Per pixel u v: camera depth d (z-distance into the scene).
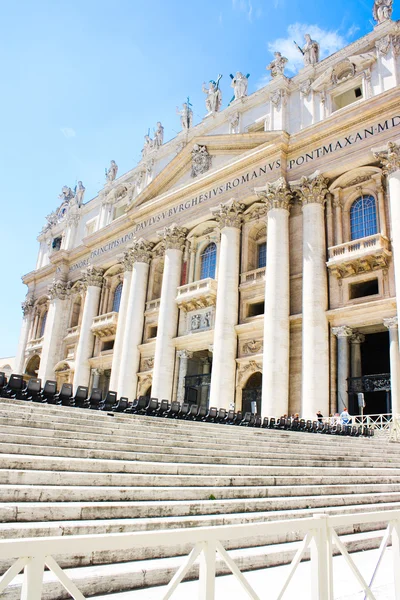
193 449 12.23
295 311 29.52
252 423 21.55
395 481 14.00
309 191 30.20
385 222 27.33
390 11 30.61
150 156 44.62
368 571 7.34
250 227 33.62
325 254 29.31
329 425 22.50
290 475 12.16
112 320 41.22
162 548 7.03
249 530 4.13
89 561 6.29
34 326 53.66
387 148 27.05
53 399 18.22
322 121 30.47
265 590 6.11
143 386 36.72
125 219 43.25
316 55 34.75
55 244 56.06
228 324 31.28
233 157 34.78
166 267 36.78
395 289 25.66
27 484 7.93
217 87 40.88
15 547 3.11
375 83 29.86
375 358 31.58
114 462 9.49
